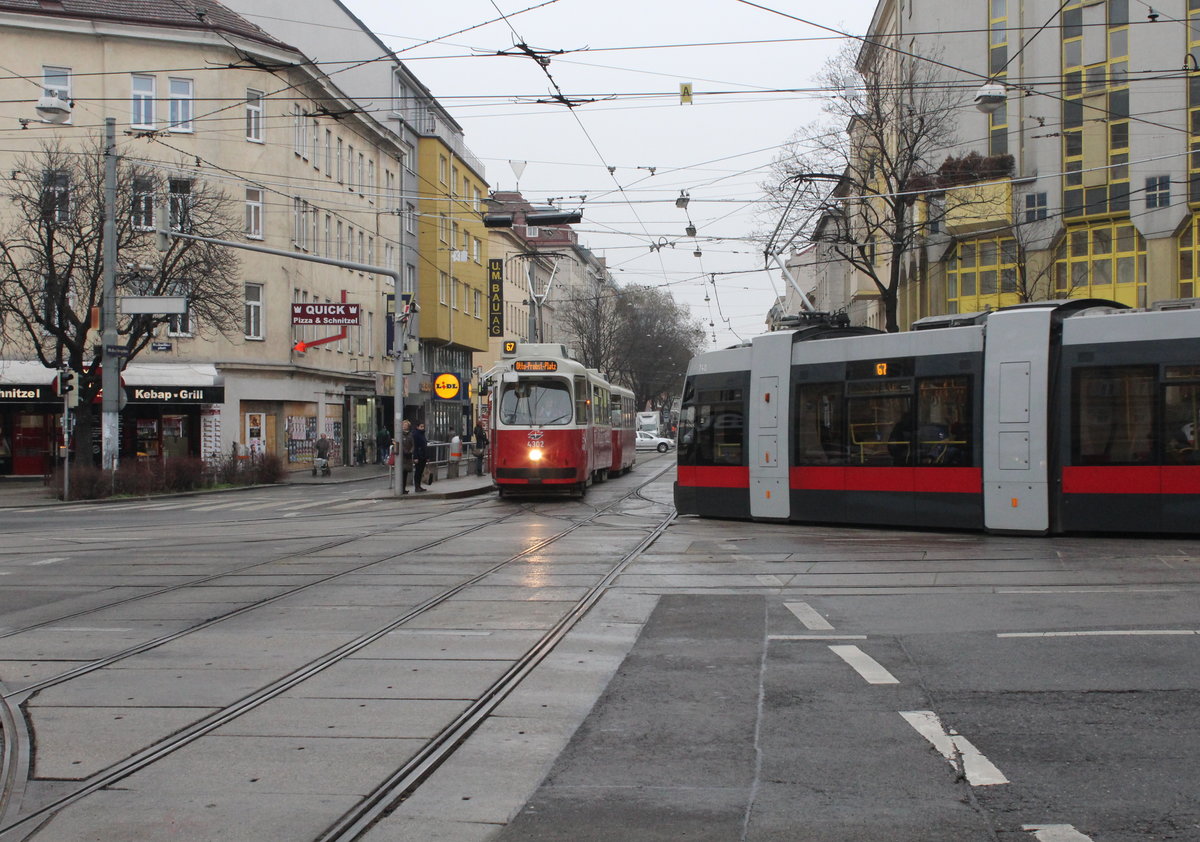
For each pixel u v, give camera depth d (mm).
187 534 20156
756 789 5664
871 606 11180
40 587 13641
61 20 39719
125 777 6059
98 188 32500
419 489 30828
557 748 6484
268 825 5258
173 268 32688
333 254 49844
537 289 93625
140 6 41594
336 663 8969
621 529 19984
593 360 78938
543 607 11523
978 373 17578
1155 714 6930
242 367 42312
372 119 53438
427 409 62062
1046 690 7578
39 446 42188
